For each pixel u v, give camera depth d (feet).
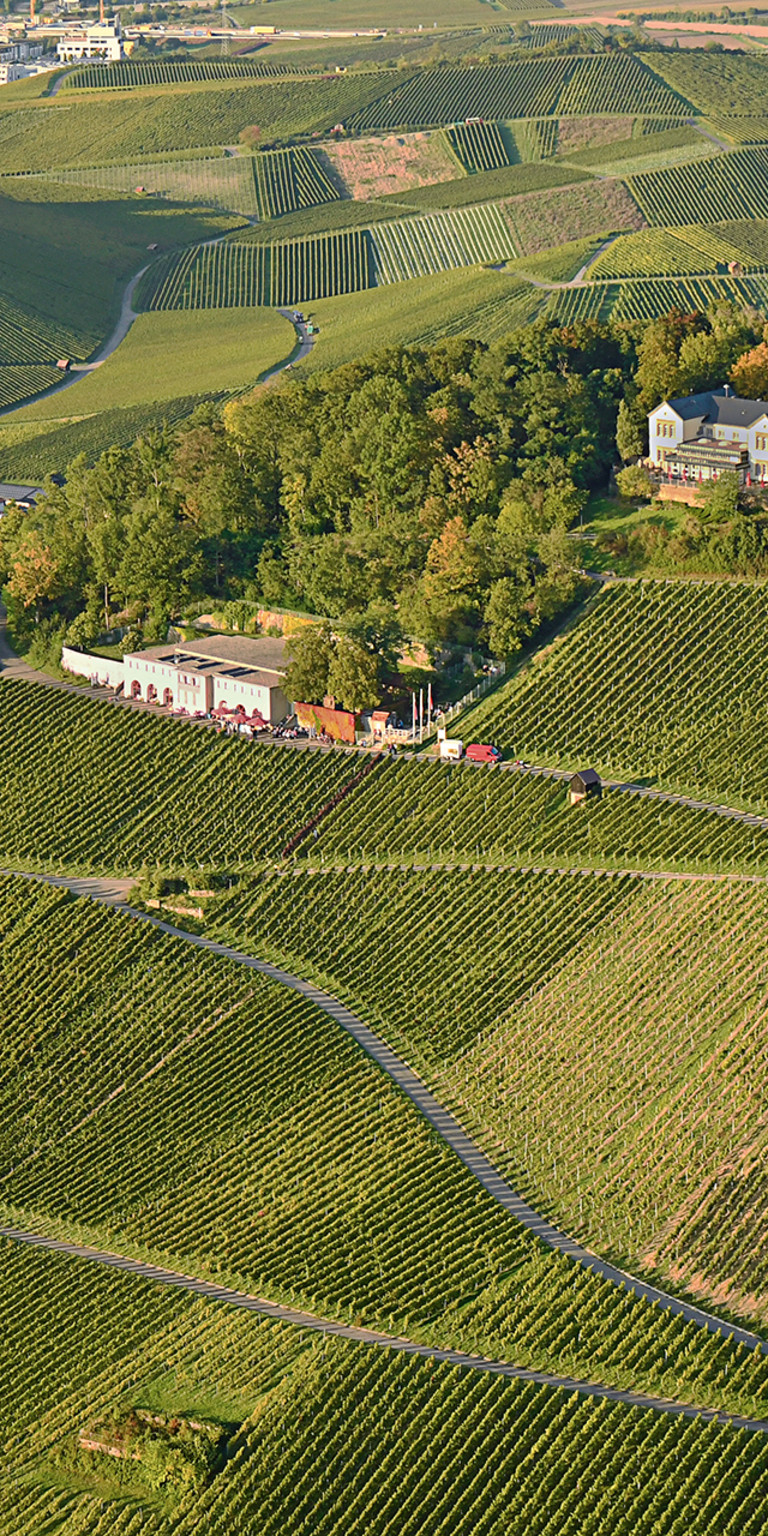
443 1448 451.53
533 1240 508.53
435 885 645.10
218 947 644.27
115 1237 547.08
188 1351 499.10
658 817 647.56
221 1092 585.22
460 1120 556.51
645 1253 502.38
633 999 583.99
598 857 641.40
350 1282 506.89
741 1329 474.49
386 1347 480.23
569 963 603.26
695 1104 543.80
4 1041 629.10
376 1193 533.55
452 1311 491.31
